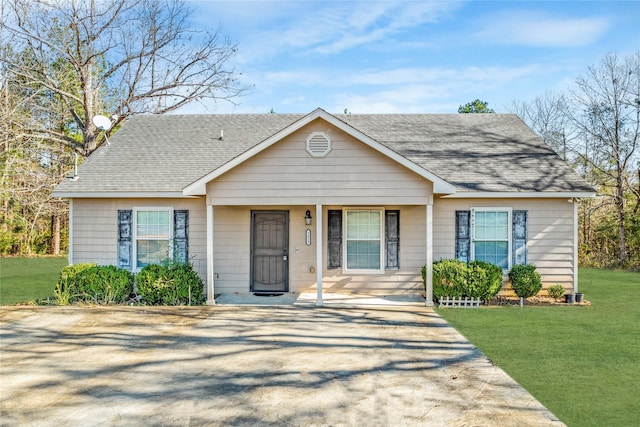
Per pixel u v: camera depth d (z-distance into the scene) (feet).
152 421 16.31
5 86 70.23
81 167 43.73
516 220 40.47
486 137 48.75
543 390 18.85
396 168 35.24
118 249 41.50
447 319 32.07
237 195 35.60
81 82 70.49
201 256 41.65
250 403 17.84
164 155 45.75
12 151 73.00
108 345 25.95
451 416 16.49
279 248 42.19
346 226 41.45
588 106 84.38
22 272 62.49
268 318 32.42
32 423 16.22
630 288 47.47
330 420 16.28
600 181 85.05
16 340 26.99
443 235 40.91
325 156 35.27
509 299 39.68
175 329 29.43
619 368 21.56
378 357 23.57
